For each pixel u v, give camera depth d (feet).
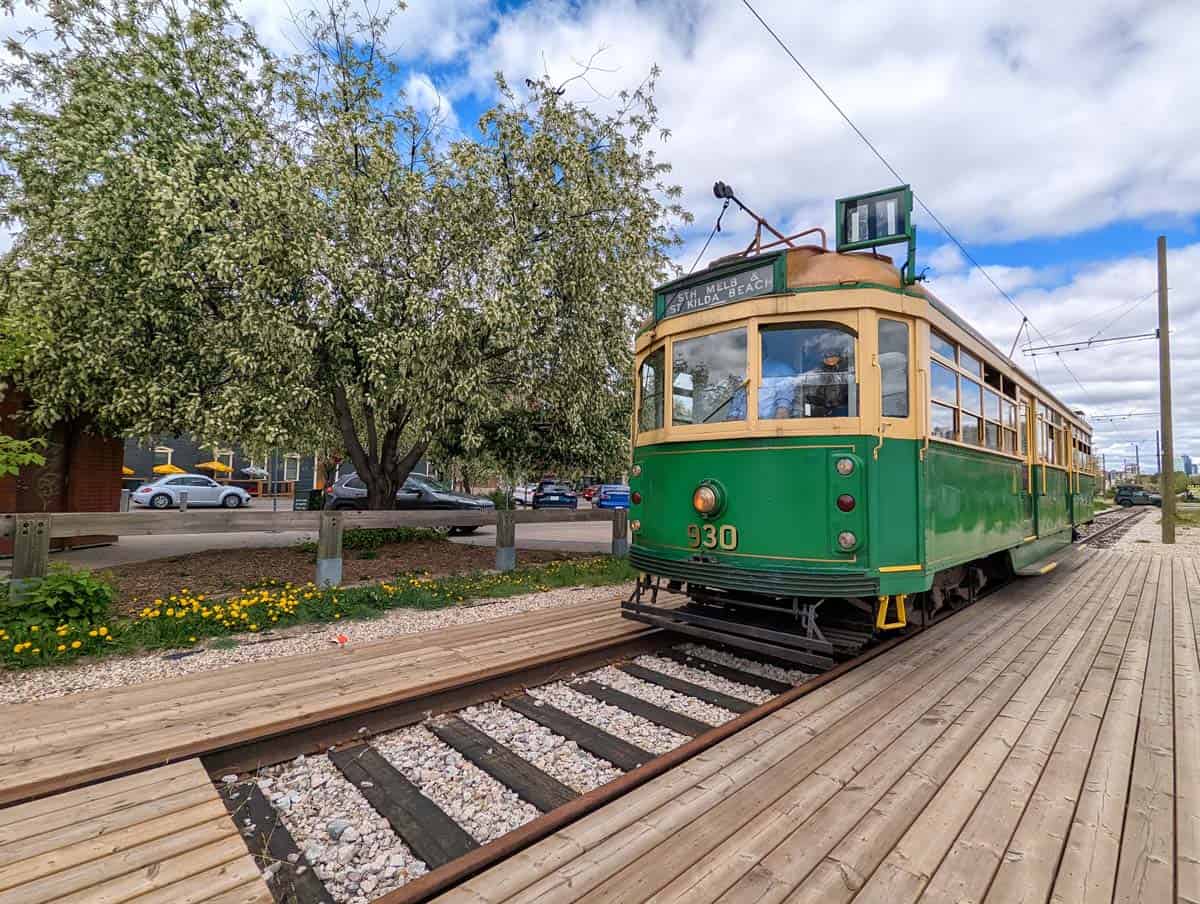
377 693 12.11
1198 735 10.49
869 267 14.62
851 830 7.48
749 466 14.85
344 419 33.96
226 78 28.84
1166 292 51.72
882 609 14.43
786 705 11.88
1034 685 13.08
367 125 29.04
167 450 112.98
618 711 12.94
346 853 8.07
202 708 11.37
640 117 33.30
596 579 27.35
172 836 7.42
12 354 19.29
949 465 16.34
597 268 31.17
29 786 8.41
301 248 25.00
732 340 15.57
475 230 28.96
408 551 35.14
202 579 25.41
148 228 25.90
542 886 6.46
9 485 32.32
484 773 10.32
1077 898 6.26
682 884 6.46
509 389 32.94
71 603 16.76
